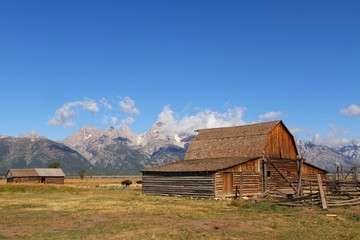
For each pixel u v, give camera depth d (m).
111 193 55.53
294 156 56.00
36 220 25.50
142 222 24.02
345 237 19.62
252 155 51.34
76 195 49.97
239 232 20.80
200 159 55.59
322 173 57.56
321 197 31.25
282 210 30.50
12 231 21.53
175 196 48.16
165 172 49.94
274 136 54.03
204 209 31.59
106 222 24.27
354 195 38.16
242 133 56.44
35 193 54.12
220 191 44.84
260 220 25.11
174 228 21.92
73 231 21.33
